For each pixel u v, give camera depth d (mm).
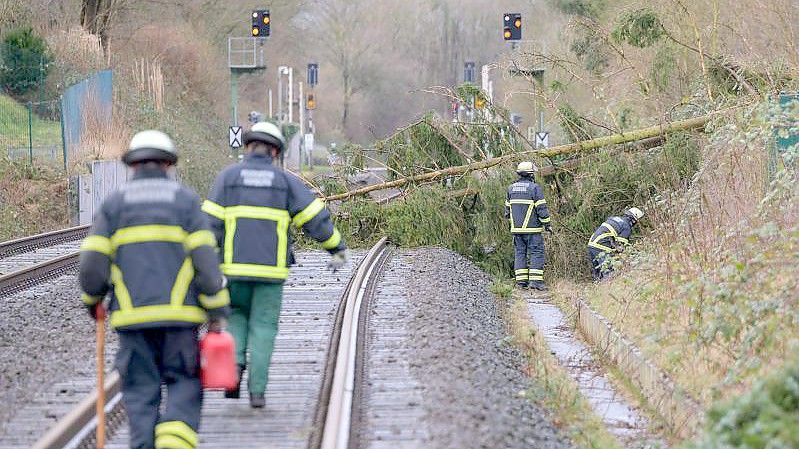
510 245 48406
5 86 97250
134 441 15438
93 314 16062
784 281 25703
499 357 26984
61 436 17266
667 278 30250
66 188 70500
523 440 18672
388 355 25188
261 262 19453
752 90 44625
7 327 29250
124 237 15367
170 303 15320
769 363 21375
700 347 24703
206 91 143125
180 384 15820
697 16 59375
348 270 41656
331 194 52406
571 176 48469
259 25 102500
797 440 14305
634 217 44219
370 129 53000
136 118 100500
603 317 32969
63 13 116188
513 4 161625
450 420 18703
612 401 25922
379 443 17906
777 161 34156
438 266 41781
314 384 22312
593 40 66375
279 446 17922
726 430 16297
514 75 55344
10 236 61625
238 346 20203
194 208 15648
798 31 56062
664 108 52875
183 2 136250
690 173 45344
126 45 129875
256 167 19875
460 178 49969
